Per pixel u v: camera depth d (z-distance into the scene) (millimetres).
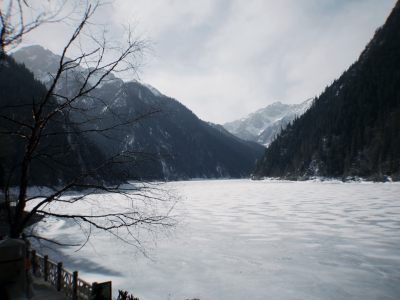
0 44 2840
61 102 4473
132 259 9992
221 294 7031
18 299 2895
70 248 11555
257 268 8938
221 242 12258
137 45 4262
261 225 16047
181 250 11102
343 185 60344
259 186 66812
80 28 3861
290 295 6918
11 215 4215
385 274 8242
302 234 13570
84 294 4629
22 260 3031
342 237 12820
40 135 4137
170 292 7164
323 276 8148
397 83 88062
